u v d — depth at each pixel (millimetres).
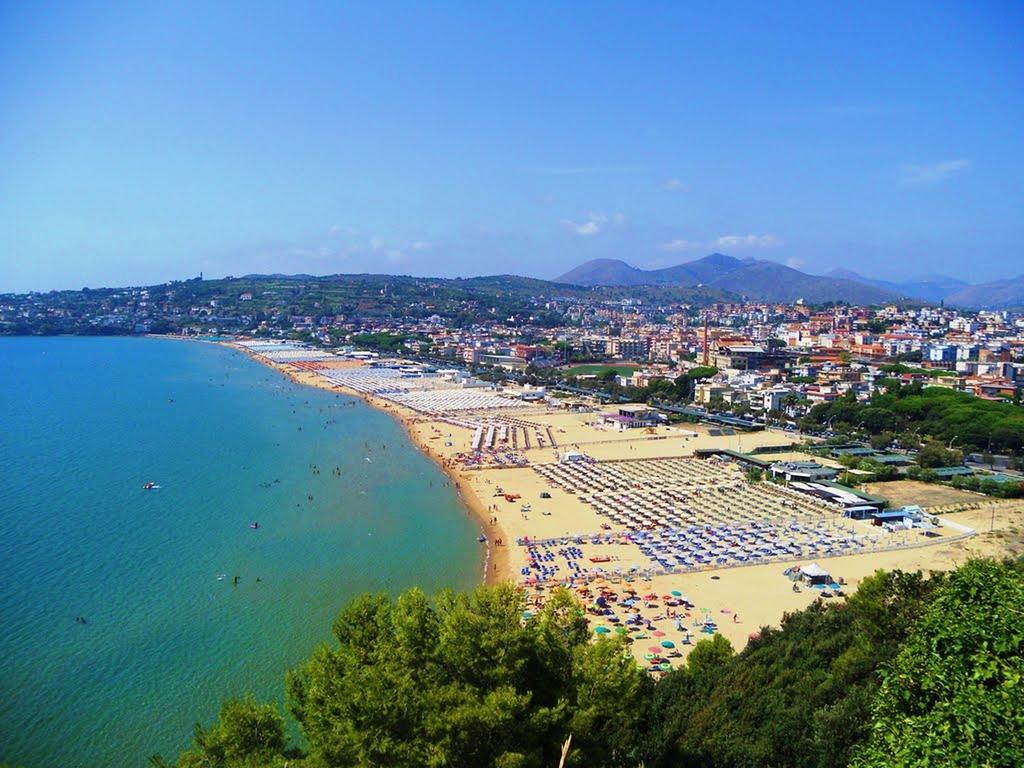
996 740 33938
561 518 166500
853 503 172125
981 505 175125
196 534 149125
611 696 50062
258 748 52344
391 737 44688
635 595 120062
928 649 41656
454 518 165750
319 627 107625
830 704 56250
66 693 89562
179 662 97125
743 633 106250
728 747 52344
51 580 123688
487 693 47750
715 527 157625
